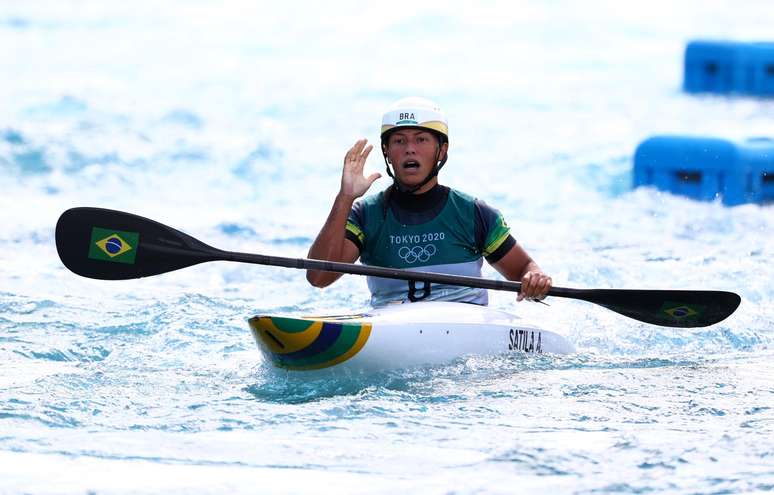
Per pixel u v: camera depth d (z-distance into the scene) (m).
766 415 16.00
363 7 108.50
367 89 74.44
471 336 19.91
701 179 45.47
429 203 21.11
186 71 80.88
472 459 13.54
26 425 15.02
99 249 20.16
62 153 48.19
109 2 109.56
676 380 18.64
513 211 42.38
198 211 40.88
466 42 94.56
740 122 63.41
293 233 37.34
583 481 12.54
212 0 111.88
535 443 14.27
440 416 15.83
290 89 73.81
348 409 16.16
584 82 78.69
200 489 12.36
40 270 29.83
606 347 22.64
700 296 20.95
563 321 24.83
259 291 28.27
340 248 20.50
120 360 20.52
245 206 42.12
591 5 110.00
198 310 24.67
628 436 14.62
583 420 15.69
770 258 32.81
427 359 19.20
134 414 15.86
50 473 12.88
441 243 21.11
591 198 44.97
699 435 14.72
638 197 45.25
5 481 12.55
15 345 21.62
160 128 56.56
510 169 50.28
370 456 13.69
